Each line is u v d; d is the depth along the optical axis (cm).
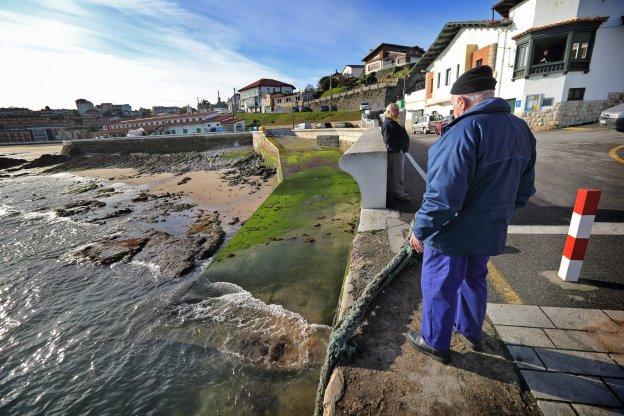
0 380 520
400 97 4709
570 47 1609
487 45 1978
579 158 857
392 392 197
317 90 7369
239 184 1992
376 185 534
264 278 587
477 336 218
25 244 1146
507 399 188
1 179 2769
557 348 222
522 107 1797
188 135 3638
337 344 230
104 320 640
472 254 186
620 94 1680
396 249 389
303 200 935
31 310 718
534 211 504
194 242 1041
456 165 164
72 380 498
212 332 502
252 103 8819
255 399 382
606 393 187
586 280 307
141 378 463
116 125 7325
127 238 1148
